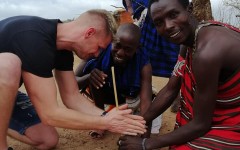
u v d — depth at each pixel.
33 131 1.30
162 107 1.20
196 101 0.99
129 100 1.42
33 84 1.01
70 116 1.05
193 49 0.99
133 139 1.08
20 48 1.00
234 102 1.00
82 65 1.44
